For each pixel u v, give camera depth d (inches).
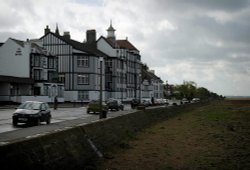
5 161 319.6
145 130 1073.5
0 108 1526.8
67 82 2480.3
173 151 687.7
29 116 777.6
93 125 626.5
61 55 2492.6
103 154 607.5
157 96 4655.5
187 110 2379.4
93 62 2564.0
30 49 2260.1
